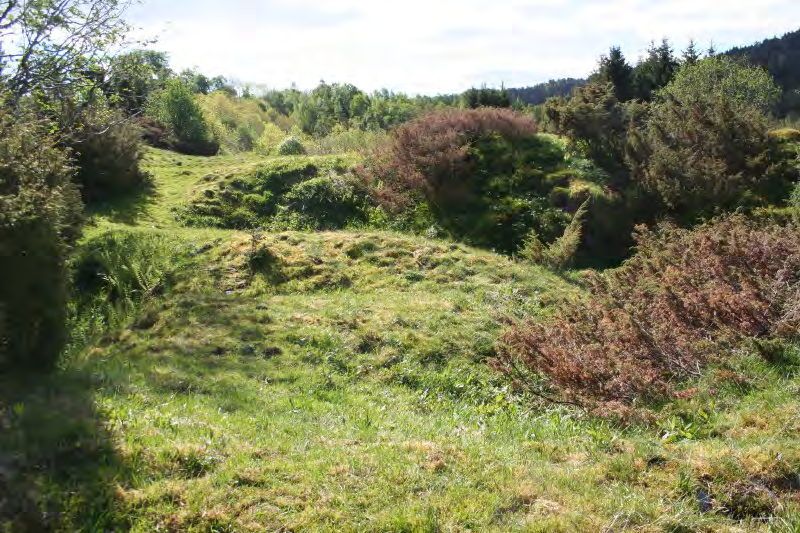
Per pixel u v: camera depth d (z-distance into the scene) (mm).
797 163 17031
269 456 4918
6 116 6875
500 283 13859
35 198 6242
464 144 20797
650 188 17297
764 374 6531
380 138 23891
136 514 3828
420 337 10180
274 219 18562
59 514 3635
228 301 11547
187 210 18125
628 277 11703
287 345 9625
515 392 8375
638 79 33594
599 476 4762
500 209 18422
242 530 3848
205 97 57844
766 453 4664
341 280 13680
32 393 5426
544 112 25469
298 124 59219
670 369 7473
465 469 4832
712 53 33688
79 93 18312
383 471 4695
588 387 7227
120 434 4734
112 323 11398
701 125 18609
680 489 4473
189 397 6832
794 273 8695
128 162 19391
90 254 13344
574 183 18844
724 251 9773
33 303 6133
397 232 17656
